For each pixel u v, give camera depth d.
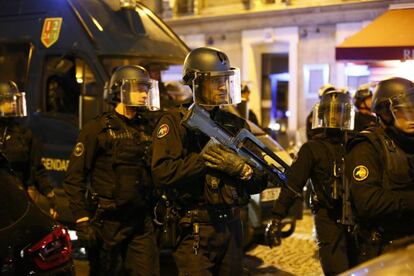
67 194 4.15
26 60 7.09
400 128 3.21
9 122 5.21
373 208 3.13
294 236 7.62
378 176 3.19
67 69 6.73
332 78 12.28
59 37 6.84
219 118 3.53
